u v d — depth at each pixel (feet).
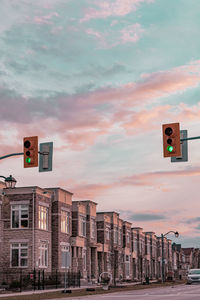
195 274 198.29
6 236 161.48
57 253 172.96
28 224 160.76
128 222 274.57
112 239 239.91
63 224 181.06
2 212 162.91
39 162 76.79
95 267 209.97
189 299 90.58
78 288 152.25
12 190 164.04
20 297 99.35
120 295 110.83
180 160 69.87
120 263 245.24
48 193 172.96
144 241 323.57
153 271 352.08
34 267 152.66
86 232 205.26
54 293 116.98
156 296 103.50
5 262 158.71
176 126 69.51
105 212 244.63
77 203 195.72
